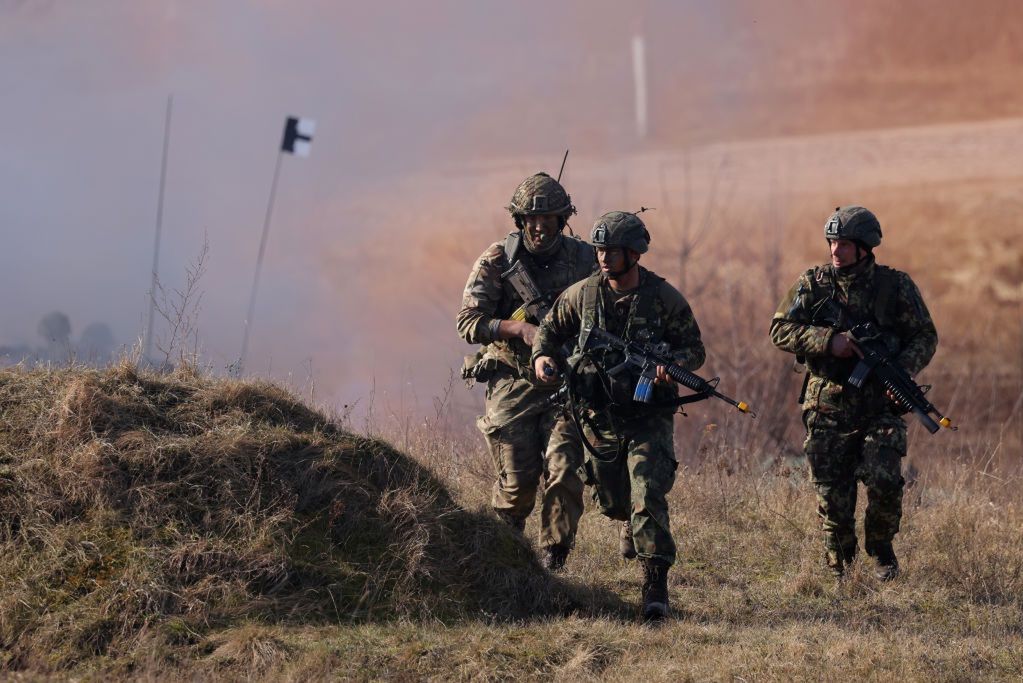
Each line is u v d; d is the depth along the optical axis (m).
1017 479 31.66
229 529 20.69
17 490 20.67
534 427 23.95
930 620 22.33
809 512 28.55
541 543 23.48
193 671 18.02
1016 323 76.94
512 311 24.33
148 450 21.27
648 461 21.70
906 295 23.38
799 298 23.94
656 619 21.31
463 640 19.25
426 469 23.47
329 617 20.03
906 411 23.48
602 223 21.77
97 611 19.12
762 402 47.22
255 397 23.20
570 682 18.00
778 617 22.23
